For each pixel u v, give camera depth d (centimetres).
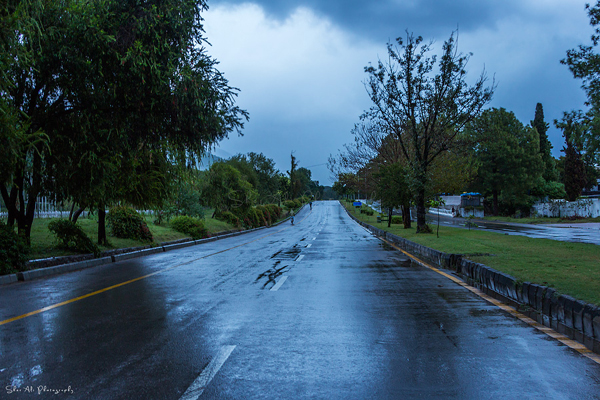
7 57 949
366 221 5097
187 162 1623
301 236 2972
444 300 771
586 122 1425
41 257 1317
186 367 439
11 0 980
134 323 620
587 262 1006
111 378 411
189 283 987
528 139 6050
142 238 2108
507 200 6341
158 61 1285
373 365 441
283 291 864
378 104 2630
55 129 1353
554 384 392
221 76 1420
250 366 441
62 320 644
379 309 699
